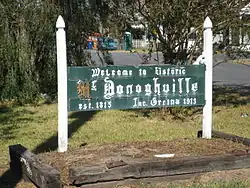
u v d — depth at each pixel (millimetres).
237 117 10859
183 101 7109
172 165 5566
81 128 9422
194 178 5660
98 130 9211
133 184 5395
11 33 12398
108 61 13969
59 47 6402
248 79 20828
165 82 7000
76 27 12930
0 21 12234
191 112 11219
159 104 6992
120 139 8289
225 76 22391
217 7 10031
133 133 8875
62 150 6555
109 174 5281
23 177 5805
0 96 12625
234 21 10422
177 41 10367
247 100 13734
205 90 7223
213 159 5801
